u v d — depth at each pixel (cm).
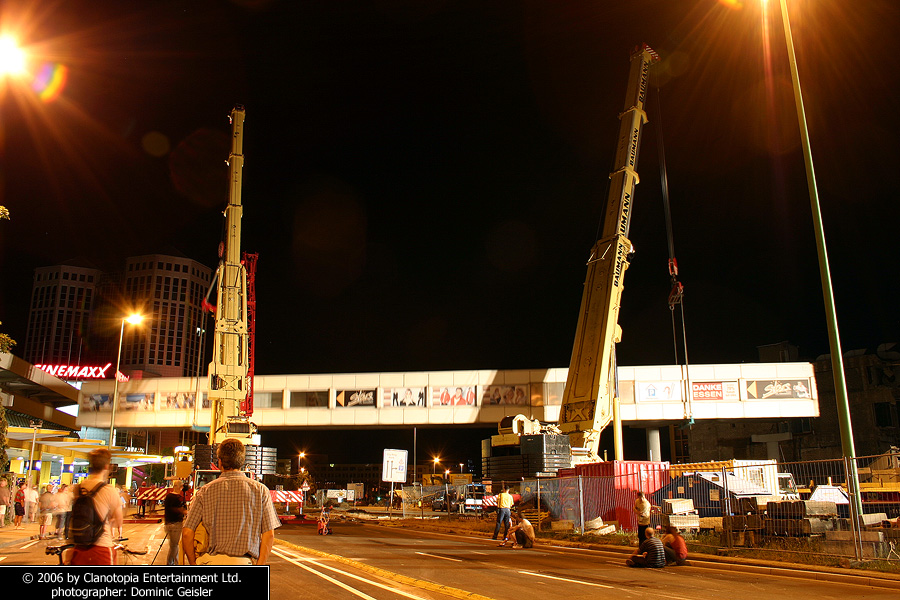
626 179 4225
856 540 1511
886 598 1098
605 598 1055
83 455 5206
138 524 2964
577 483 2775
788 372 5406
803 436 7294
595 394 3891
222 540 488
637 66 4509
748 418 5425
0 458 2920
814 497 2392
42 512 1970
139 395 6250
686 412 5403
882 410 6862
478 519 3522
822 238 1773
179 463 3362
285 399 5944
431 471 16575
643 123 4469
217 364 3931
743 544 1836
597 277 4131
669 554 1605
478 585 1180
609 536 2186
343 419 5866
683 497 2544
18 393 5781
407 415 5806
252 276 5225
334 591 1046
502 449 3844
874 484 2541
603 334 3975
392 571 1357
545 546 2181
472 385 5794
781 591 1175
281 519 3431
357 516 4594
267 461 3781
